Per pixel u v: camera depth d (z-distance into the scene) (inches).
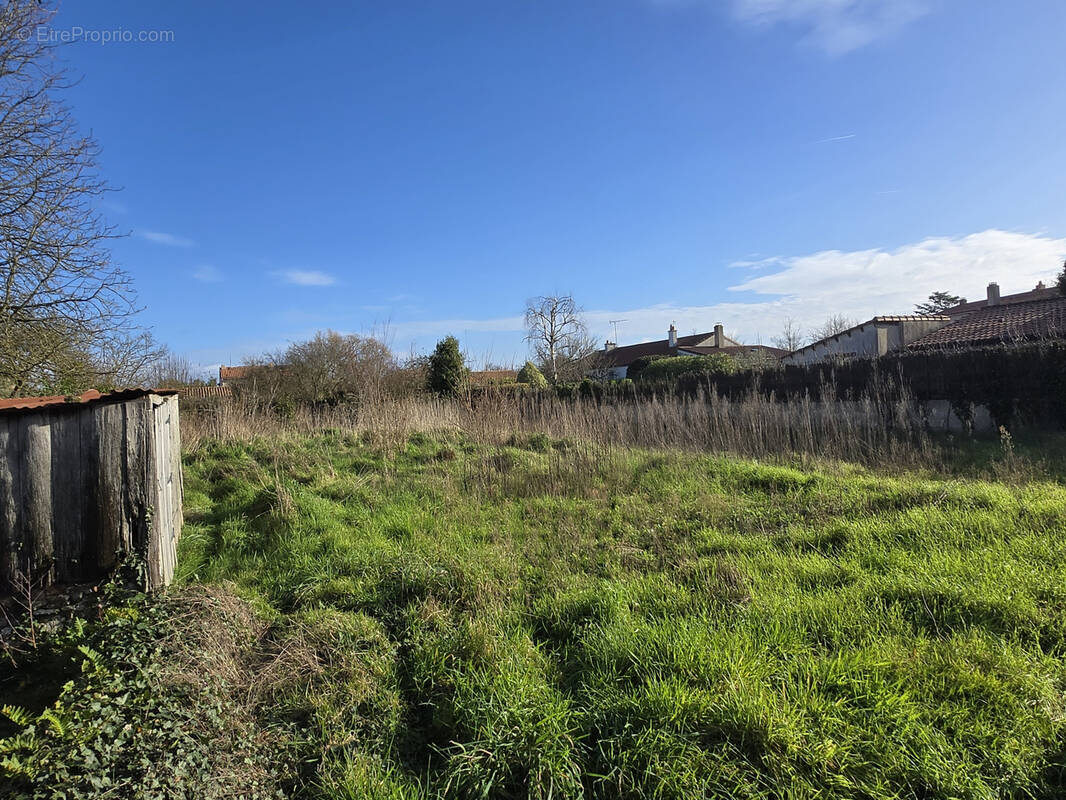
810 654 121.8
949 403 471.5
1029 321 652.7
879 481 273.3
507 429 446.3
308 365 892.0
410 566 177.9
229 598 158.2
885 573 166.6
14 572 131.3
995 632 130.6
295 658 133.4
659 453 362.0
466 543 213.2
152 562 144.5
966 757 94.3
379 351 894.4
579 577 175.5
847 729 100.0
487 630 137.6
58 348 391.2
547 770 95.3
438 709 116.1
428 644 134.0
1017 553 170.2
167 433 193.3
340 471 335.3
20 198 356.2
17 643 126.2
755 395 501.0
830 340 900.0
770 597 149.9
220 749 100.3
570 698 113.0
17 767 77.7
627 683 115.8
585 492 285.4
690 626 133.6
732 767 93.0
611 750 98.3
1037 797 88.4
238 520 252.2
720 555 189.3
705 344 1668.3
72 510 138.2
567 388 783.7
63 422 137.6
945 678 112.7
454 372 945.5
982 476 284.4
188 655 119.6
